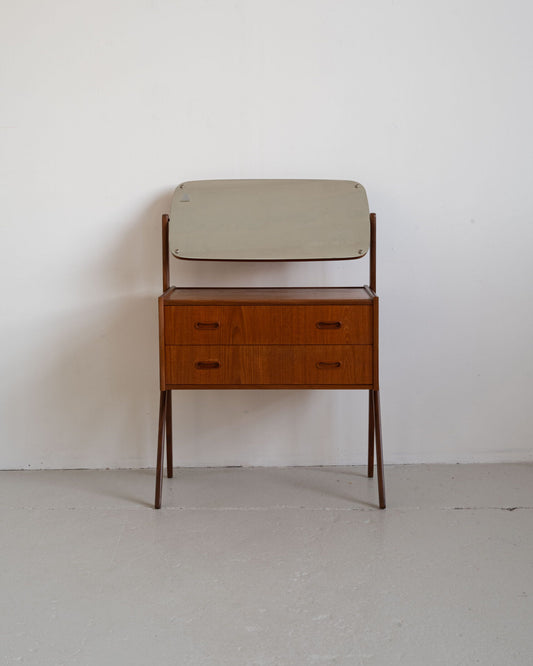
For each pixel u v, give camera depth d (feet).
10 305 10.27
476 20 9.87
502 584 7.13
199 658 5.99
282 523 8.58
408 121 10.02
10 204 10.11
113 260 10.22
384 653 6.04
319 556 7.74
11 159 10.03
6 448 10.50
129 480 10.03
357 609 6.70
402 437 10.53
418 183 10.11
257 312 8.84
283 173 10.08
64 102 9.96
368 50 9.92
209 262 10.22
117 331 10.32
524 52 9.91
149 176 10.09
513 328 10.36
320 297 8.96
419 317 10.32
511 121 10.00
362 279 10.26
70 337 10.32
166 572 7.41
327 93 9.98
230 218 9.52
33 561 7.67
